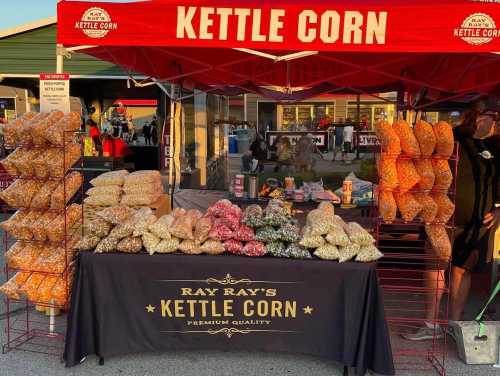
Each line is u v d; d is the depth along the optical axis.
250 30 3.18
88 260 3.10
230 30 3.19
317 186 5.55
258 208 3.35
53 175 3.35
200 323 3.16
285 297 3.09
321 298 3.07
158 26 3.20
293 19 3.15
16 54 9.34
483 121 3.70
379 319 3.00
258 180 5.81
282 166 6.26
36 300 3.43
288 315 3.11
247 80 6.65
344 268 3.00
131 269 3.09
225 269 3.07
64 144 3.32
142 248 3.16
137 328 3.15
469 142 3.54
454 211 3.39
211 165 8.75
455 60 4.96
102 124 11.17
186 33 3.20
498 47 2.98
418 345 3.65
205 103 8.13
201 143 8.19
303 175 6.04
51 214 3.48
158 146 10.53
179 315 3.15
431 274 3.69
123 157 7.91
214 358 3.41
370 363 3.06
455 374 3.21
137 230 3.09
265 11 3.16
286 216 3.33
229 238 3.12
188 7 3.18
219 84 7.18
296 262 3.04
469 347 3.35
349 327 3.03
